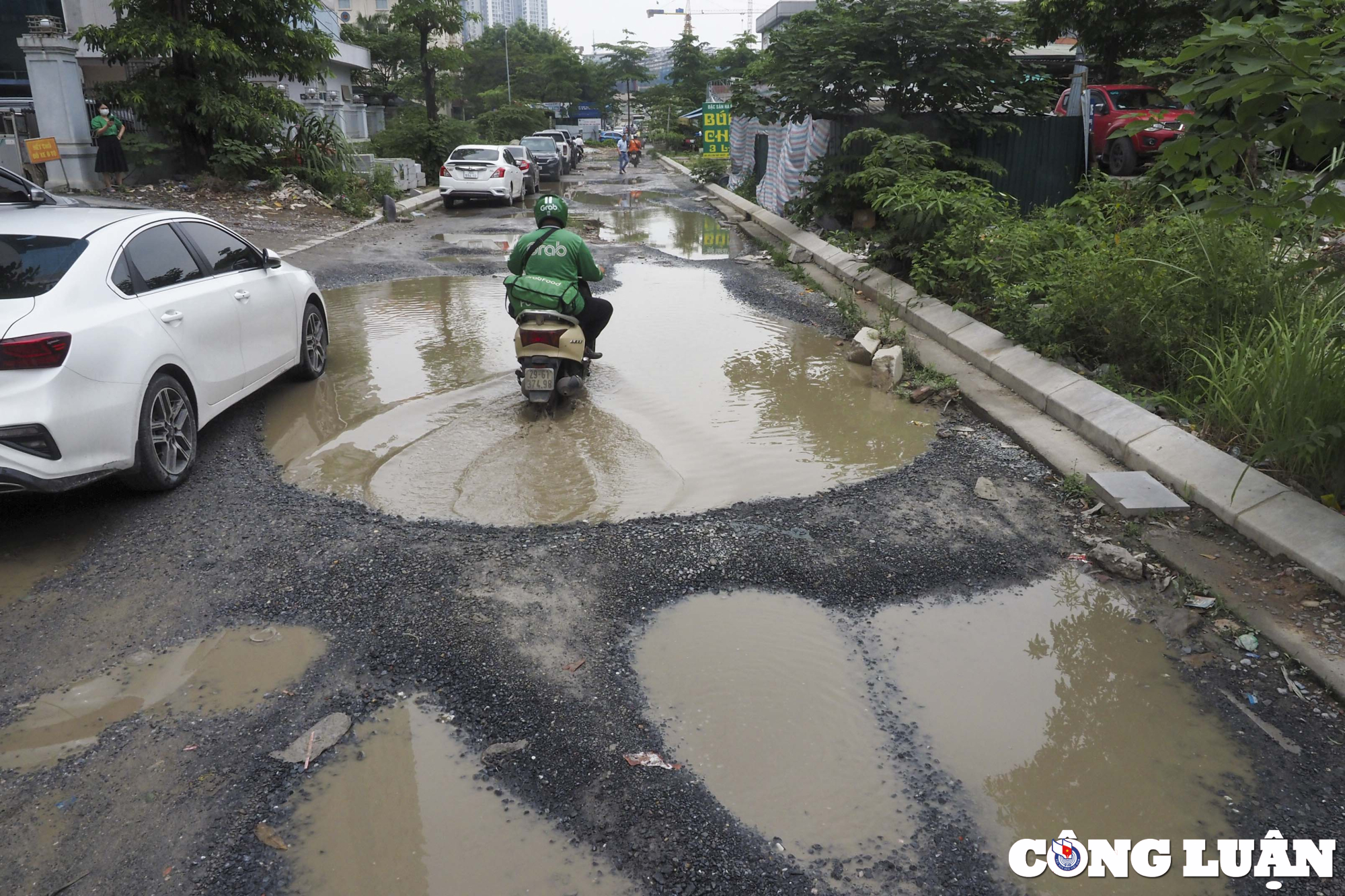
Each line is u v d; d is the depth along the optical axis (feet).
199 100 60.75
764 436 20.70
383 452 19.17
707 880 8.73
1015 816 9.71
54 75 57.57
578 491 17.37
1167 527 16.02
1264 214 13.89
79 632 12.59
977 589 14.32
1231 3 20.70
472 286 38.09
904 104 49.01
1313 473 16.26
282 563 14.44
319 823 9.35
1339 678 11.78
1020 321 25.67
